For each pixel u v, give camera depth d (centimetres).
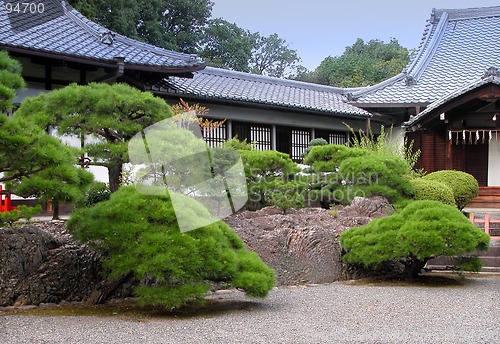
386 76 4341
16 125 576
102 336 511
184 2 3134
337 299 723
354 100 1856
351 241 900
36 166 594
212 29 3562
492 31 2195
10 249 669
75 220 646
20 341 491
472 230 836
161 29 3019
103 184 807
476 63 2002
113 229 610
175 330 538
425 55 2112
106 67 1234
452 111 1725
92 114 733
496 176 1833
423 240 822
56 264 697
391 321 586
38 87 1248
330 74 4619
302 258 878
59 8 1538
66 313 624
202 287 610
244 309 652
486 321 588
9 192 610
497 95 1600
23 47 1122
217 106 1602
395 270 967
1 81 645
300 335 520
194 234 619
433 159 1886
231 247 678
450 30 2289
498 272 997
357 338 508
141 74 1349
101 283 702
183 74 1332
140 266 589
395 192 1154
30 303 667
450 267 1010
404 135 1888
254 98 1617
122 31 2491
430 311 642
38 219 1038
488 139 1839
